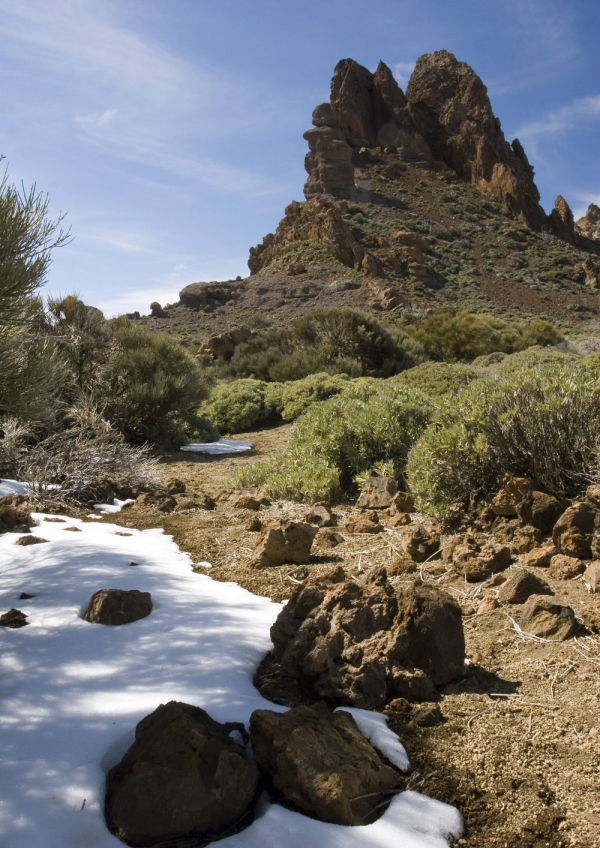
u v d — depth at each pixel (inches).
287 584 166.2
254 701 106.7
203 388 565.3
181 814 81.3
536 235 3986.2
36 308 200.5
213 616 140.3
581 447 204.2
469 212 4035.4
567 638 130.3
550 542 184.7
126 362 510.3
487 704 111.6
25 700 104.5
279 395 702.5
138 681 111.3
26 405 211.6
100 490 285.0
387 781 90.6
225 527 229.8
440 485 221.9
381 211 3831.2
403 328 1681.8
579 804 86.4
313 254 3048.7
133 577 165.3
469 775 92.7
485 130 4650.6
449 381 644.1
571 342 1448.1
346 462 295.3
